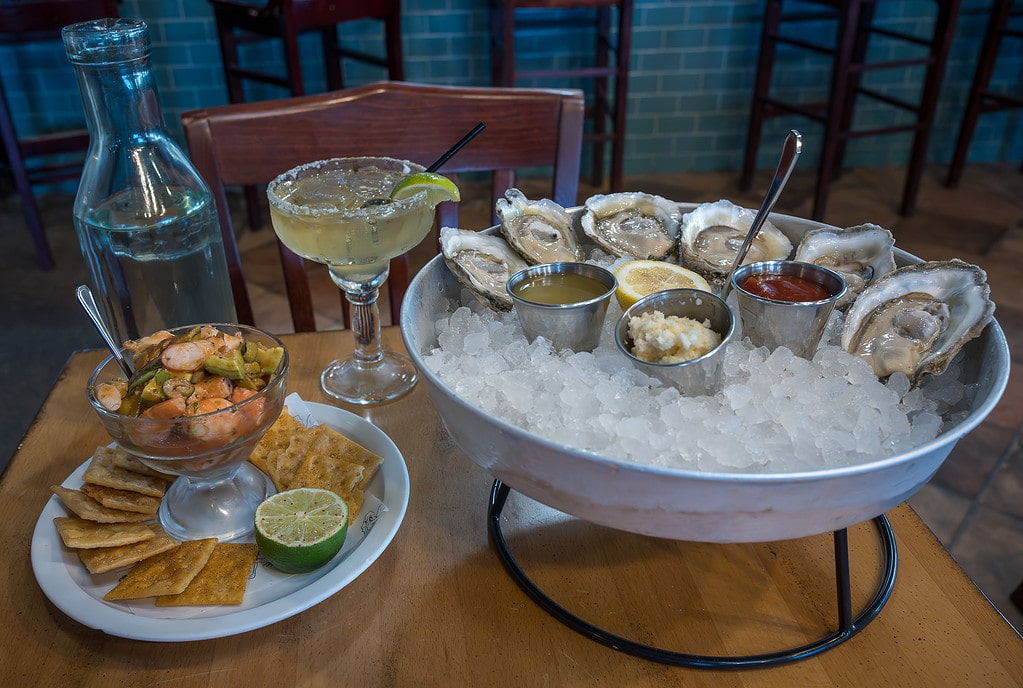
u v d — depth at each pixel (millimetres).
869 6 2988
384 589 649
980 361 649
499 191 1210
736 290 700
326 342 986
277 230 887
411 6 3021
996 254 2711
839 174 3383
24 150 2473
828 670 585
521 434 514
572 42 3141
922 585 650
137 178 898
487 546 690
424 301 741
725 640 608
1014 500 1729
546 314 684
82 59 812
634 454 555
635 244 865
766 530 531
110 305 953
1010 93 3346
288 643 603
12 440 1908
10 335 2299
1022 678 576
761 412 603
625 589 652
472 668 586
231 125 1084
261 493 732
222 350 689
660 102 3303
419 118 1147
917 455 491
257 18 2434
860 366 657
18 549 679
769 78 3029
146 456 632
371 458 743
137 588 614
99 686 570
